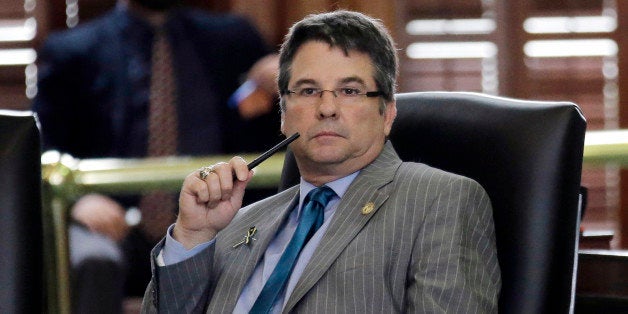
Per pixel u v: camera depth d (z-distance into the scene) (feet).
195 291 26.66
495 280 24.82
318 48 26.53
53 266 30.81
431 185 25.58
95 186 32.91
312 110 26.45
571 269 24.85
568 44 57.31
